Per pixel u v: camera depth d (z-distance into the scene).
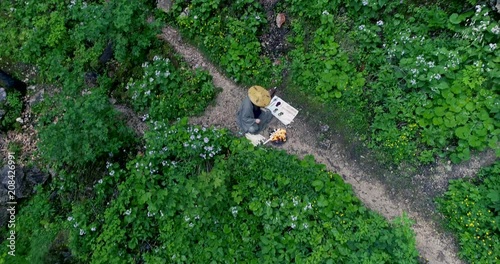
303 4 9.08
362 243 7.49
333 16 8.91
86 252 8.60
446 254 7.70
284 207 7.89
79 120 8.60
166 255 8.23
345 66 8.64
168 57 9.66
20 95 10.60
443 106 7.97
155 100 9.33
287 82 9.18
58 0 10.57
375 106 8.45
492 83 7.90
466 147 7.80
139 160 8.77
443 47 8.16
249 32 9.32
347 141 8.58
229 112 9.27
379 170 8.33
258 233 7.96
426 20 8.44
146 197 8.14
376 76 8.59
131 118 9.66
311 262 7.49
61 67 10.15
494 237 7.34
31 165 9.92
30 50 10.34
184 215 8.14
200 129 8.74
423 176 8.12
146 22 9.52
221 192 7.99
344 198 7.84
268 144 8.88
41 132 8.91
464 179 7.91
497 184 7.58
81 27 9.74
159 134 8.73
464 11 8.20
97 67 10.01
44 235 9.09
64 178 9.55
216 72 9.56
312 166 8.25
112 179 9.02
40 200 9.55
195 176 8.48
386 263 7.36
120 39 9.26
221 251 7.90
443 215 7.88
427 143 7.98
